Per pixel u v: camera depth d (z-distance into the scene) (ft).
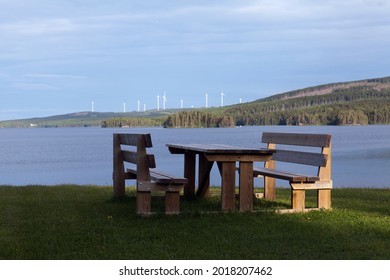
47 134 579.89
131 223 25.73
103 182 83.35
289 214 28.07
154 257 19.69
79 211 29.71
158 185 27.40
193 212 27.68
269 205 31.73
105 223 25.86
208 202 33.12
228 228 24.57
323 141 28.68
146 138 27.30
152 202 33.06
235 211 28.19
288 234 23.36
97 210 29.94
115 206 31.53
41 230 24.31
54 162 142.61
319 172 28.99
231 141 242.58
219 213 27.84
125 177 34.73
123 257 19.70
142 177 27.50
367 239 22.54
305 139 30.48
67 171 110.73
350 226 25.13
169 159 143.33
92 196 37.01
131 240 22.31
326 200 29.45
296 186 28.35
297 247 21.25
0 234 23.45
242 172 28.27
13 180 89.66
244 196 28.32
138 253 20.26
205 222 25.88
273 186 34.96
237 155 28.17
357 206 31.94
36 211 29.81
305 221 26.27
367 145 206.49
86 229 24.36
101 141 334.24
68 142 317.63
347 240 22.34
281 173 30.17
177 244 21.65
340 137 299.99
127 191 39.55
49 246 21.25
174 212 27.53
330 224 25.55
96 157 165.27
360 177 82.23
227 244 21.67
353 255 20.07
